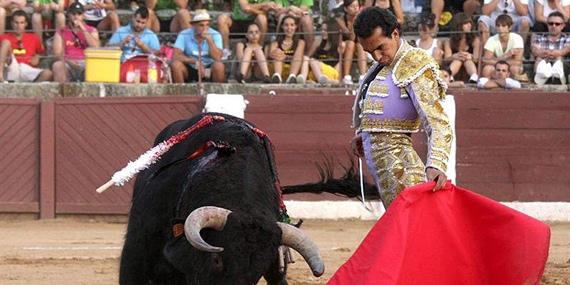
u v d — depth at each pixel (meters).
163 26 32.47
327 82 30.52
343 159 28.86
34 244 23.25
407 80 11.14
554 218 29.31
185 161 10.90
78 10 30.97
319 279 17.78
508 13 31.80
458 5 32.97
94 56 30.09
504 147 29.34
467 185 29.25
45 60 31.11
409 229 10.34
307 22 31.19
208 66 31.00
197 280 9.39
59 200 29.19
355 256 10.31
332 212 29.00
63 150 29.16
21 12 30.88
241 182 10.23
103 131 29.06
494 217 10.59
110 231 26.45
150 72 30.52
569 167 29.34
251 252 9.27
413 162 11.41
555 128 29.34
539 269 10.41
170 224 10.26
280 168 29.03
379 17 11.12
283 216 10.84
